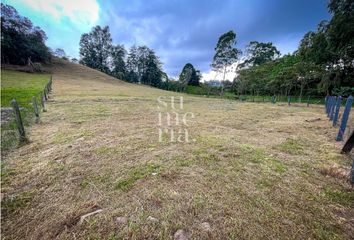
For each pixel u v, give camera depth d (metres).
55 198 2.25
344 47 17.77
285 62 30.52
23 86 17.39
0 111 7.05
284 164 3.25
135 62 68.25
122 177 2.72
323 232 1.75
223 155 3.62
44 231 1.77
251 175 2.82
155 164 3.16
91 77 40.94
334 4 16.92
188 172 2.89
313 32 21.30
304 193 2.36
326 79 20.66
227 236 1.69
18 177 2.73
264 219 1.90
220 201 2.18
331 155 3.65
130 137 4.72
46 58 41.19
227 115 9.21
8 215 1.98
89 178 2.70
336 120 6.31
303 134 5.40
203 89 48.84
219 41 35.31
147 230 1.75
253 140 4.74
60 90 18.48
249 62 41.88
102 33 66.25
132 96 17.97
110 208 2.05
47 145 4.06
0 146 3.92
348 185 2.55
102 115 7.68
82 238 1.67
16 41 35.84
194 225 1.81
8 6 35.72
